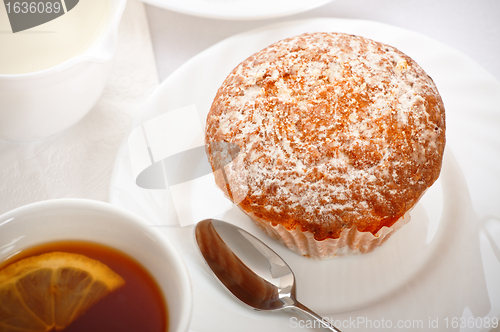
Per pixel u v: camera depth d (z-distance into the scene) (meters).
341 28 0.40
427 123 0.35
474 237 0.36
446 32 0.41
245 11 0.39
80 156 0.38
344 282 0.36
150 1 0.40
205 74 0.39
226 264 0.35
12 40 0.35
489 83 0.38
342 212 0.34
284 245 0.37
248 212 0.36
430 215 0.37
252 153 0.35
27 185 0.37
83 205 0.31
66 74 0.34
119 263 0.31
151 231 0.30
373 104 0.35
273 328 0.34
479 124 0.38
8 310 0.30
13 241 0.30
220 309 0.34
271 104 0.35
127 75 0.40
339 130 0.35
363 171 0.34
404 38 0.39
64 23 0.36
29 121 0.36
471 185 0.37
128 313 0.30
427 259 0.36
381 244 0.36
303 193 0.35
